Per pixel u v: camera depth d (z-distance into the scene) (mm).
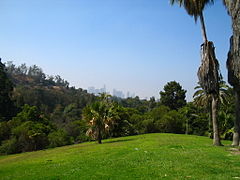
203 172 10195
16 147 44188
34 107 54406
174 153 15648
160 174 9867
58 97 109500
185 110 63312
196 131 61625
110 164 12516
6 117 58969
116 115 32438
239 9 19734
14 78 145375
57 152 25281
